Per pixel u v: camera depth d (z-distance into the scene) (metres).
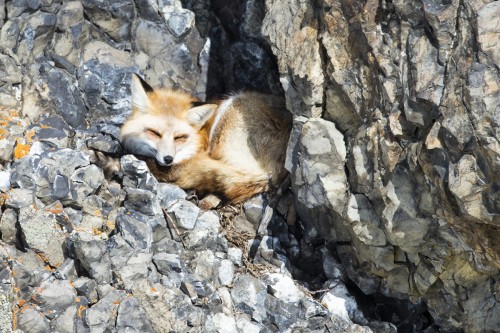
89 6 15.66
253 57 16.47
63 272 12.39
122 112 15.78
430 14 11.02
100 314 12.01
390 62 11.84
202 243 13.77
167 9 16.25
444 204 11.63
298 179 13.44
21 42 14.90
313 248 14.77
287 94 13.50
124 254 12.73
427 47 11.31
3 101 14.29
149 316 12.35
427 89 11.23
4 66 14.39
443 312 13.50
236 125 15.14
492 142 10.55
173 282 12.85
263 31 13.69
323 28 12.85
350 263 14.16
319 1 12.80
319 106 13.27
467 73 10.73
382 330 13.69
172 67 16.48
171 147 14.53
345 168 13.09
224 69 16.77
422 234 12.51
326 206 13.40
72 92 15.31
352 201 12.91
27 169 12.96
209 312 12.93
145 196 13.30
